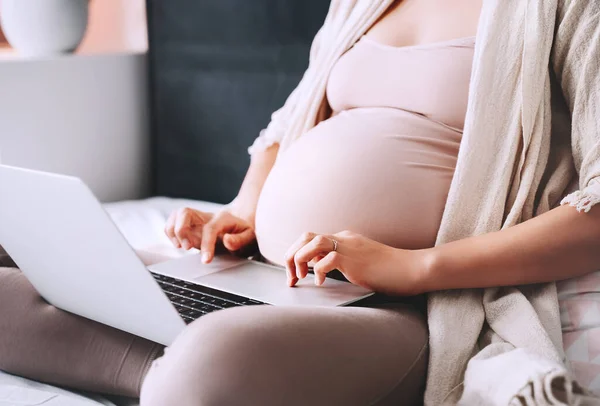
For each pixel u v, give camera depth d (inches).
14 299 44.5
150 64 96.3
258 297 42.9
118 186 96.3
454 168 45.9
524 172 43.5
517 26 43.9
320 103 54.3
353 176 45.8
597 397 33.9
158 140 97.5
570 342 41.9
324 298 42.4
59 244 38.5
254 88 87.7
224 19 88.7
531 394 33.2
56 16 88.8
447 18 49.0
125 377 42.2
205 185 94.3
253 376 33.4
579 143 43.2
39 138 87.8
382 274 41.1
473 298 42.1
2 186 38.6
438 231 44.7
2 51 97.4
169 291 44.8
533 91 43.3
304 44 82.7
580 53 42.8
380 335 38.2
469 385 36.5
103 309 40.5
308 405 34.8
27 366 43.9
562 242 41.1
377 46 50.3
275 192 49.5
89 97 91.9
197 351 33.6
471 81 44.3
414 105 47.8
